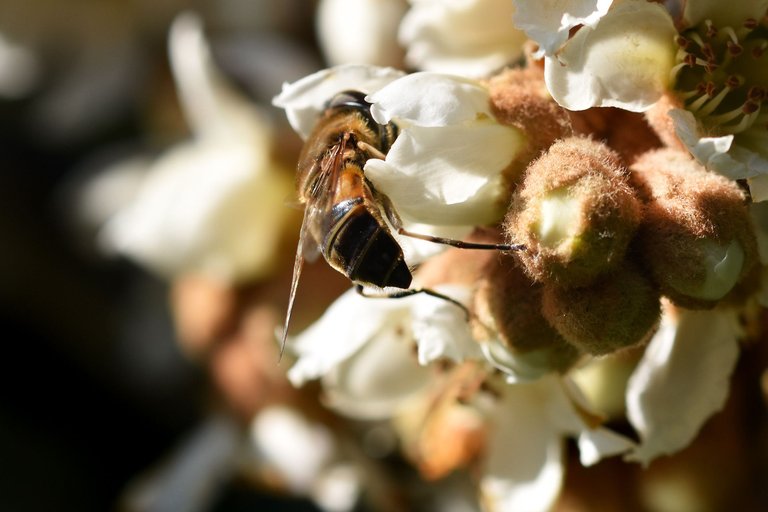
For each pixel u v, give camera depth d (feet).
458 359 0.47
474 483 0.59
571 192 0.43
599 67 0.44
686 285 0.43
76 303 0.76
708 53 0.45
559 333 0.44
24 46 0.75
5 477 0.73
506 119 0.45
